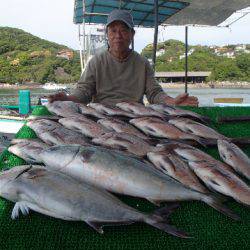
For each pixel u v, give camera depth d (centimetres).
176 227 76
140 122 139
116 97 196
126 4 343
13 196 85
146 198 88
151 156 104
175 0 321
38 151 107
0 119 354
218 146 117
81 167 95
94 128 132
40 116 153
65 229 77
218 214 82
